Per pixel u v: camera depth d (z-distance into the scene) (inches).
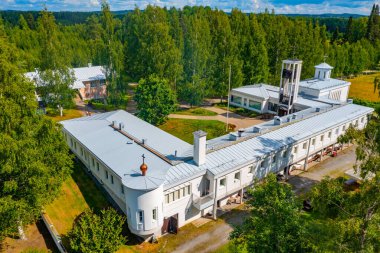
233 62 2773.1
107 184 1350.9
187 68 2763.3
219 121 2406.5
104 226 1032.8
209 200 1213.7
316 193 765.9
